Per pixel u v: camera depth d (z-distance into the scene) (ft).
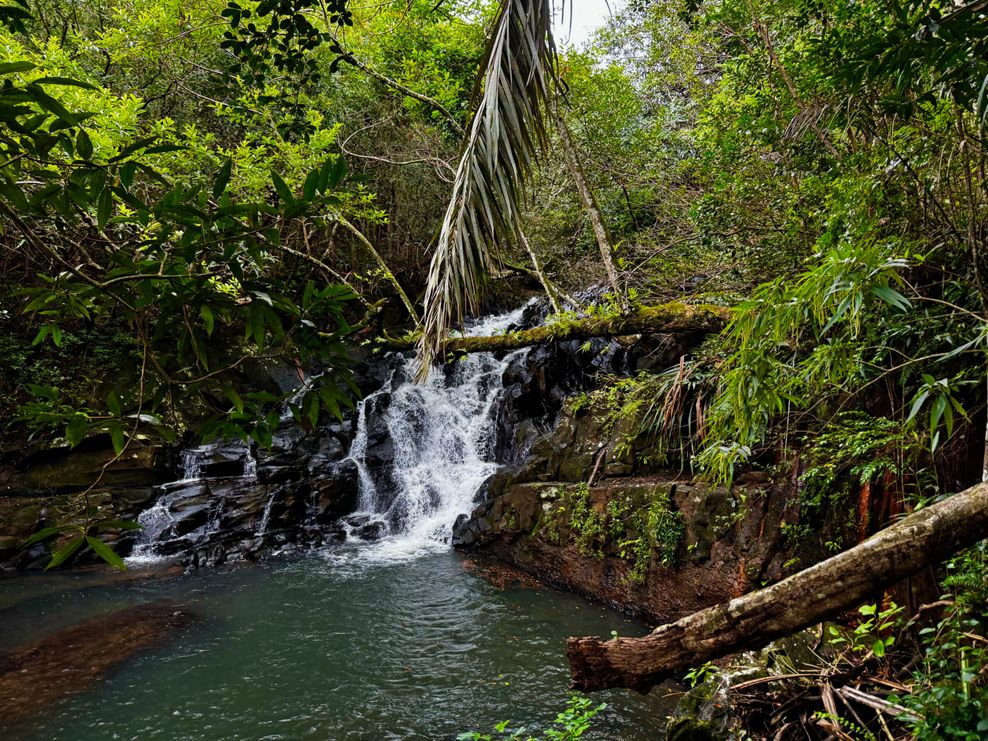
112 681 15.53
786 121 17.34
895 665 10.19
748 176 18.53
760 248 17.84
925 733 6.90
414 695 14.58
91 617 19.88
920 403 7.66
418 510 30.99
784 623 5.29
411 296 47.24
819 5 15.20
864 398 13.50
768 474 16.71
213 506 28.60
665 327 17.69
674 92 33.35
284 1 10.49
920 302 10.78
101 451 29.14
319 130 24.30
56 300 4.72
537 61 8.91
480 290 9.55
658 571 17.95
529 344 20.38
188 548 26.89
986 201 10.43
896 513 12.84
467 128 10.38
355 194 26.22
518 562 23.90
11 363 29.50
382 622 19.08
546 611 19.44
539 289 48.60
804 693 9.76
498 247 9.52
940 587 10.71
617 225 33.27
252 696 14.73
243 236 4.44
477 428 34.53
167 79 32.01
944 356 8.60
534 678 15.14
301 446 33.37
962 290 10.55
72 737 13.12
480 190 8.95
